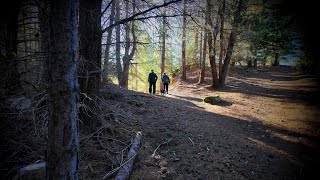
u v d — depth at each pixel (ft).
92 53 16.21
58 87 7.66
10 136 13.42
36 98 15.23
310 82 56.95
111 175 13.17
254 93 49.60
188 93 54.24
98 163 14.12
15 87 16.76
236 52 56.80
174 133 21.13
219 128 25.38
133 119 22.18
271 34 34.19
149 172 14.47
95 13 15.88
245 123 28.53
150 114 25.39
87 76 15.15
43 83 14.61
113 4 20.68
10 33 17.74
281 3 28.25
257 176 16.12
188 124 24.75
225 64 56.08
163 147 18.29
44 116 13.26
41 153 13.03
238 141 21.98
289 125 27.63
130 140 17.47
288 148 21.20
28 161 12.47
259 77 79.97
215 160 17.44
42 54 14.43
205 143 20.20
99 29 16.37
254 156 19.10
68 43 7.64
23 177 10.48
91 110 16.52
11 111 14.78
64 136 7.88
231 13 43.06
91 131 16.70
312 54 35.14
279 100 41.70
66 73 7.72
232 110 34.99
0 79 15.53
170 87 74.95
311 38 29.12
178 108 31.55
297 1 25.88
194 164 16.38
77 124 8.49
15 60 15.20
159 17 17.60
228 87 58.03
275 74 86.99
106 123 18.13
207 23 25.63
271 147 21.30
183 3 17.65
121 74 38.22
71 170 8.20
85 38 15.88
